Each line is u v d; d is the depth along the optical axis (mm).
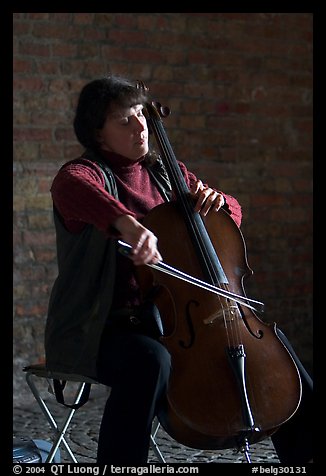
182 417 2443
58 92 5398
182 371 2500
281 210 5938
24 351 5324
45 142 5379
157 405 2527
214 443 2508
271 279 5906
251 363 2537
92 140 2787
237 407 2459
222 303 2617
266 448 3998
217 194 2855
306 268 6004
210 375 2498
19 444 3141
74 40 5426
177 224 2734
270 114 5891
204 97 5711
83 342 2590
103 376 2562
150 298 2646
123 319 2648
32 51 5336
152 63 5590
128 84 2766
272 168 5910
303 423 2639
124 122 2742
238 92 5805
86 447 4133
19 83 5312
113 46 5504
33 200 5355
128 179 2805
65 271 2676
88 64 5453
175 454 3939
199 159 5707
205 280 2660
